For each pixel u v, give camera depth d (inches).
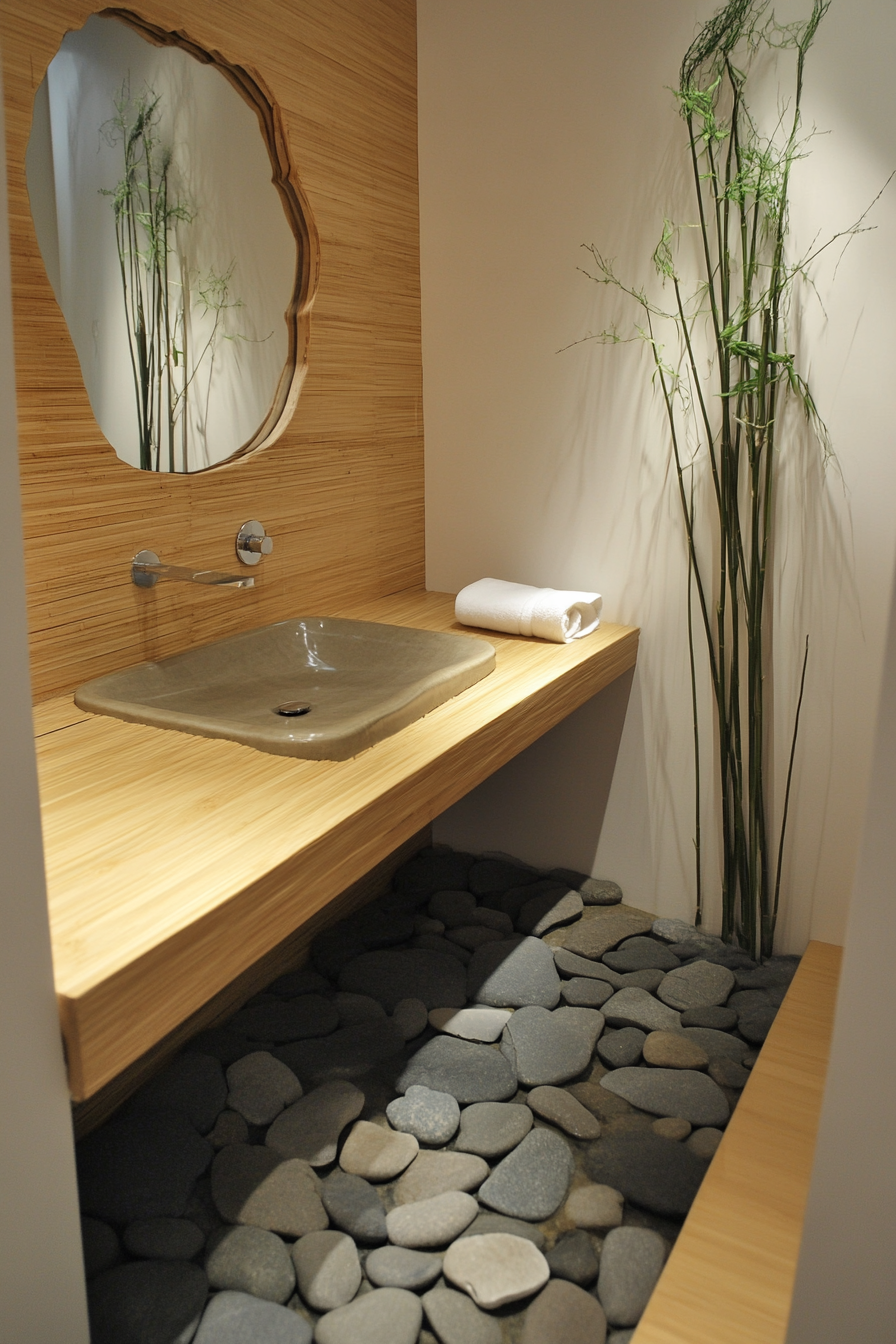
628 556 87.4
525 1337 48.1
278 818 46.0
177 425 67.1
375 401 87.4
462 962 81.8
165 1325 47.1
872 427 74.6
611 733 91.7
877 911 30.2
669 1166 59.2
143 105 61.2
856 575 77.4
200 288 67.4
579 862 96.7
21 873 31.5
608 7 77.9
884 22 68.2
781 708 82.7
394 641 76.5
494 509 93.5
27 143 53.9
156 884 39.9
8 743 30.5
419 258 91.4
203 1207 55.8
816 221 73.4
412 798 52.3
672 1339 47.0
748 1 71.2
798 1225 54.1
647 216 80.1
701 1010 75.1
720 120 75.5
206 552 70.8
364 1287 52.0
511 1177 58.2
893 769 29.1
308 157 75.0
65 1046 34.1
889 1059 30.9
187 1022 68.7
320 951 82.0
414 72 87.4
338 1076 66.3
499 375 90.1
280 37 70.7
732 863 85.9
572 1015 74.3
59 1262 35.7
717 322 77.2
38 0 53.5
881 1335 33.3
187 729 56.4
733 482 79.0
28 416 55.9
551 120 82.4
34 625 58.9
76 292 58.0
